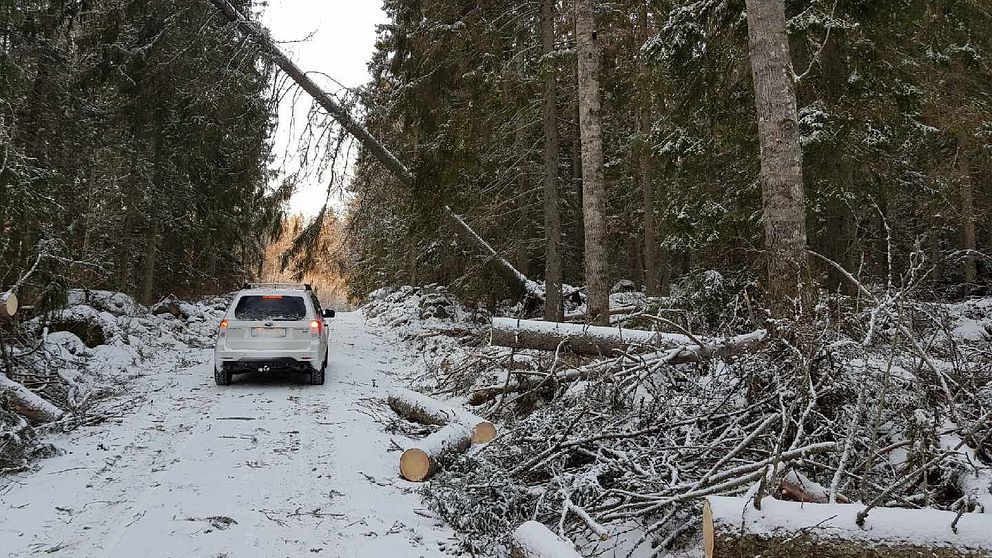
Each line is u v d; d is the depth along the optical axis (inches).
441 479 213.9
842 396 207.6
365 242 885.8
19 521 176.6
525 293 645.3
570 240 792.3
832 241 438.6
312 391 383.6
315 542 166.7
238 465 231.0
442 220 597.3
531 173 608.1
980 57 465.1
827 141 372.5
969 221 697.6
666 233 529.0
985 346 291.1
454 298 775.1
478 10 524.7
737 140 440.5
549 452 211.6
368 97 576.7
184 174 697.6
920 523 121.8
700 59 419.8
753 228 430.3
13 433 226.4
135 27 613.0
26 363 349.7
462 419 263.1
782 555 124.0
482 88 507.5
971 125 464.1
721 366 256.1
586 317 405.4
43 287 385.1
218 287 1154.0
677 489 162.6
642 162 574.2
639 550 164.7
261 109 592.4
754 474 156.3
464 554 166.2
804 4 401.1
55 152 546.6
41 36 507.2
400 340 659.4
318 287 1627.7
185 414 312.5
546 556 143.7
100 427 283.3
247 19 580.1
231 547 161.3
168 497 196.5
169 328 620.7
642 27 503.2
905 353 206.7
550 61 471.2
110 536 167.0
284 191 589.9
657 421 218.4
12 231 357.4
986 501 141.5
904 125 445.7
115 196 690.2
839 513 126.4
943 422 194.1
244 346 389.1
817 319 230.1
